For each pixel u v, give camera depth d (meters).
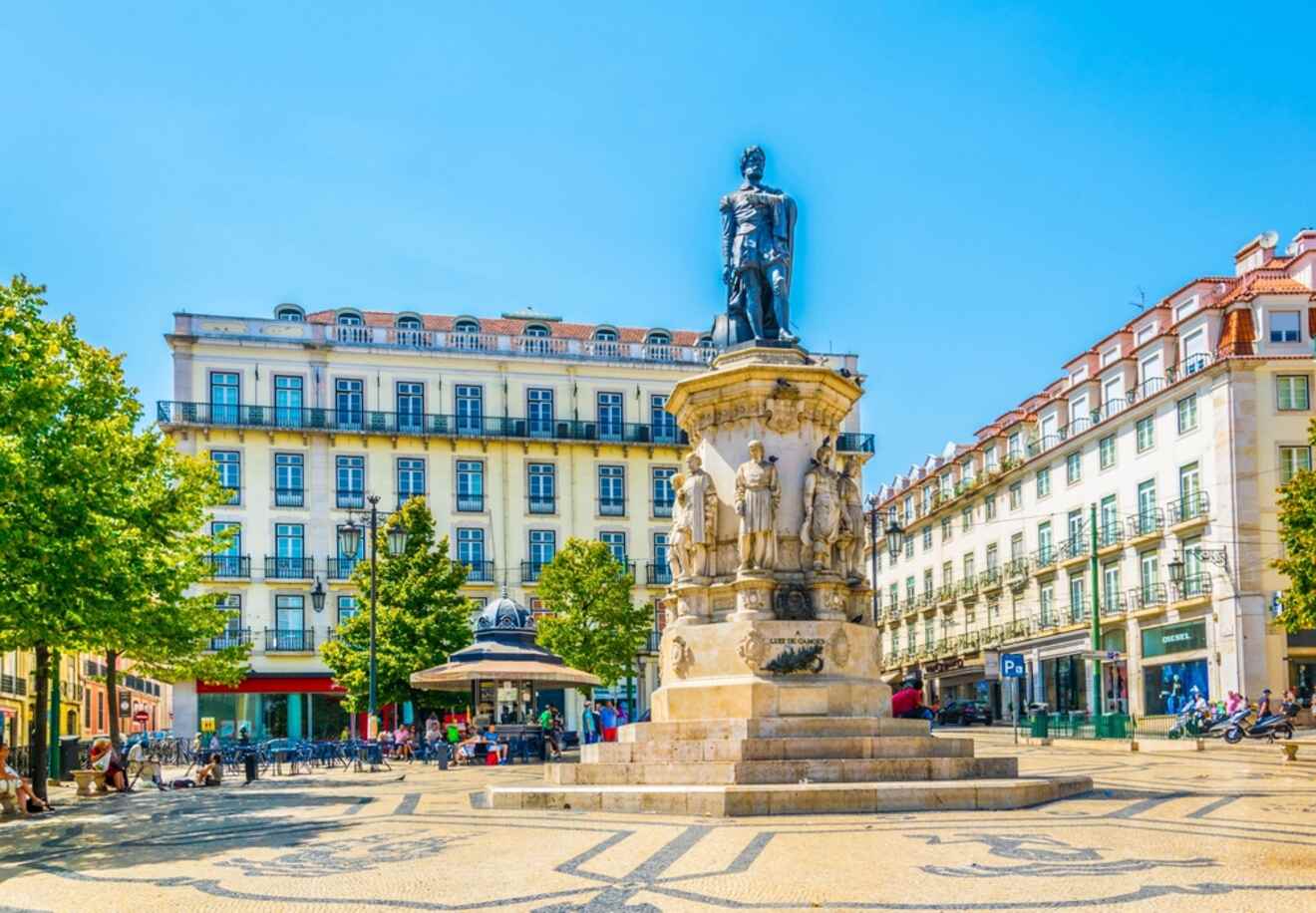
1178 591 38.31
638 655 45.44
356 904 7.64
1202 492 37.53
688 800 11.51
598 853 9.27
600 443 48.34
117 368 20.75
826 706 13.52
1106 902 7.13
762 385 14.55
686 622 14.28
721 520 14.61
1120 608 41.97
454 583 36.44
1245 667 35.41
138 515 20.84
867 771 12.55
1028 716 32.97
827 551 14.30
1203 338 38.38
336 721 44.81
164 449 23.73
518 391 48.22
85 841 12.00
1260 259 40.84
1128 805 11.97
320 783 20.59
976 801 11.65
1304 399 36.34
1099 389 44.78
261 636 44.34
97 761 20.58
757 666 13.67
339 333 46.88
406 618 35.16
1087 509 44.53
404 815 12.87
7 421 15.43
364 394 46.75
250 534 44.94
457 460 47.38
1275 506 35.94
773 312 15.75
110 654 25.89
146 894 8.39
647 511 48.88
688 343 52.69
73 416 19.56
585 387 48.88
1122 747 26.42
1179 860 8.53
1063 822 10.57
